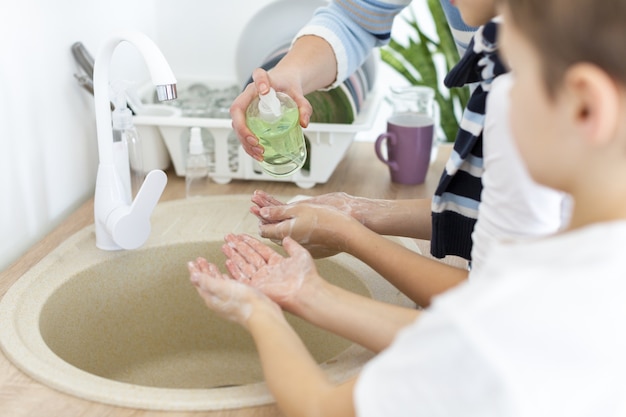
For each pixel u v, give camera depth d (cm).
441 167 174
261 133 116
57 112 144
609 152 60
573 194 64
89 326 126
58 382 93
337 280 129
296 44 137
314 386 79
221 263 136
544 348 56
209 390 93
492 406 58
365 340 90
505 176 86
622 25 56
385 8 138
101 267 126
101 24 163
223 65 206
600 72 57
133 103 143
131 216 123
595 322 56
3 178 127
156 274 133
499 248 65
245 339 140
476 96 98
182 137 161
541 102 61
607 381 57
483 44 93
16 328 106
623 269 57
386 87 274
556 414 57
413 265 103
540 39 59
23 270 124
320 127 153
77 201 154
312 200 123
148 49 111
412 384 61
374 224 121
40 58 137
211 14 202
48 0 139
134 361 134
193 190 153
